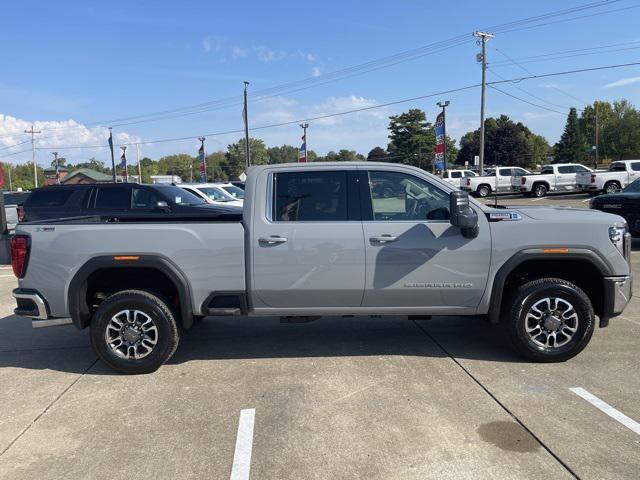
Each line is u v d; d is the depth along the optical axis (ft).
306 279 15.79
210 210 34.50
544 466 10.66
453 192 14.99
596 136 256.52
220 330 20.71
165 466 11.05
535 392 14.14
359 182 16.03
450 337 19.19
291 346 18.58
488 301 15.97
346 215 15.90
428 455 11.17
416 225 15.72
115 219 18.78
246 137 127.54
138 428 12.75
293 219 15.92
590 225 15.67
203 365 16.92
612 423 12.37
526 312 15.89
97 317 15.94
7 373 16.62
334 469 10.75
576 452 11.16
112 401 14.33
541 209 17.16
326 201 15.98
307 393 14.47
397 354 17.46
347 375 15.70
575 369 15.71
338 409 13.44
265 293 15.93
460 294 15.93
